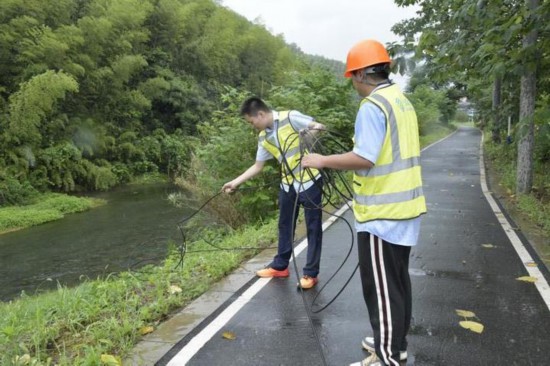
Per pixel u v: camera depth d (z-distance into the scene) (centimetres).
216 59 3538
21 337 356
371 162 261
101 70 2452
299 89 1073
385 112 261
